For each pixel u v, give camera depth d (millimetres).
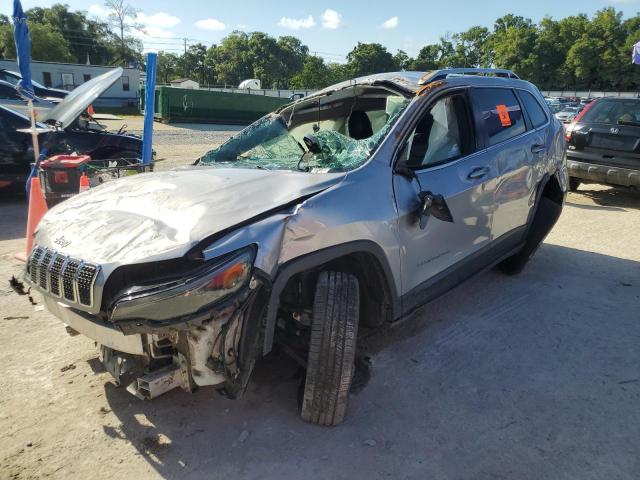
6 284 4586
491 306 4320
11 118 7840
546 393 3094
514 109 4375
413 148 3328
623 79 69812
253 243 2314
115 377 2561
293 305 2754
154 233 2402
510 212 4141
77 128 9117
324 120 4117
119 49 85438
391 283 2992
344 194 2742
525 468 2480
